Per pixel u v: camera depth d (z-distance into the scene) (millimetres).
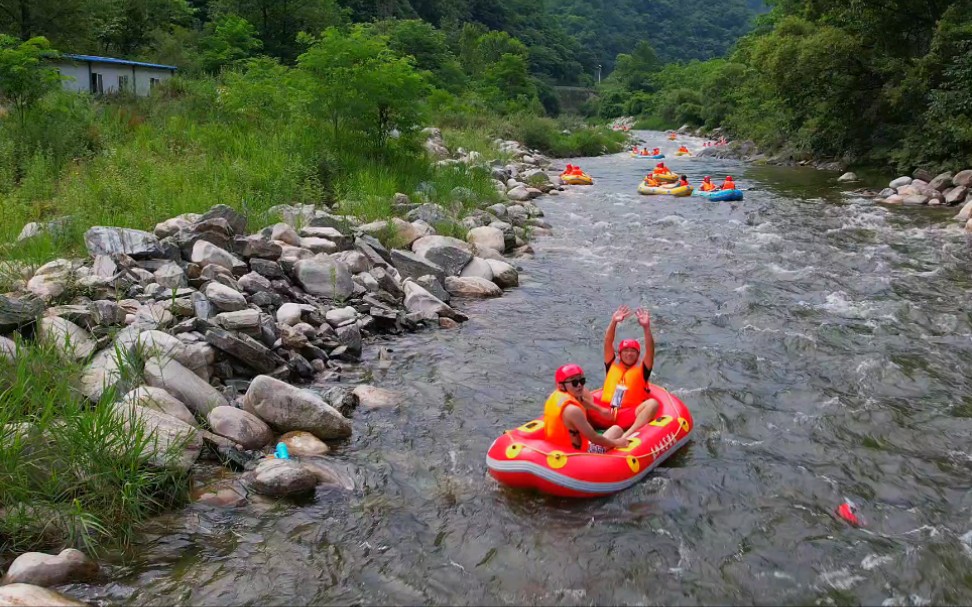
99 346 7098
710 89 61219
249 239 10000
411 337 9547
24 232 10016
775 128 38500
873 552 5266
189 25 46219
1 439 5066
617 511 5719
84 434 5332
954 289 11758
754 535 5461
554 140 42031
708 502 5855
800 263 13562
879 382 8195
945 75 22062
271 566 4992
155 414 6078
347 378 8117
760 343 9383
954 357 8883
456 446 6711
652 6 184500
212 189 13094
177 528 5320
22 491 5004
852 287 11898
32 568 4535
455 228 14086
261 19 45125
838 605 4738
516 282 12289
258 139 17547
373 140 18078
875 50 26859
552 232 16844
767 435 6980
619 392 6703
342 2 69938
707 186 22688
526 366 8664
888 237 15844
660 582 4938
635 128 77000
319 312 9234
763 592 4859
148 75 27125
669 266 13516
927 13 25625
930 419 7309
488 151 29203
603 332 9875
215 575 4867
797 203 21078
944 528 5535
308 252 10477
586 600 4766
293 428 6684
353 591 4805
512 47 74250
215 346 7441
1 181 12688
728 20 188000
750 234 16344
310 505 5723
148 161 14391
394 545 5281
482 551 5246
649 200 22203
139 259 9125
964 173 21234
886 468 6414
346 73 16812
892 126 27812
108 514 5219
